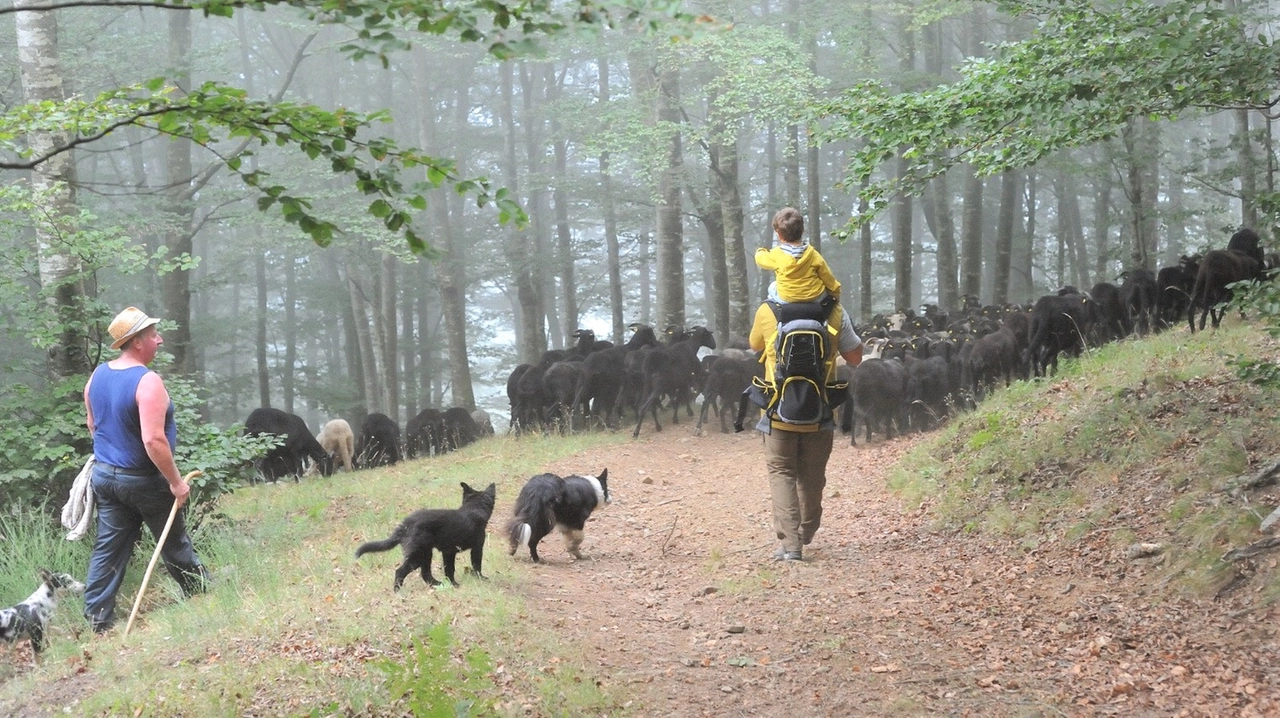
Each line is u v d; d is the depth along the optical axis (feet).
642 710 15.05
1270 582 17.21
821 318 23.30
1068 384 35.76
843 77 81.30
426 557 20.56
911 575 22.48
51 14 33.94
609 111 71.51
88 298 31.30
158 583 25.17
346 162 10.73
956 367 46.68
